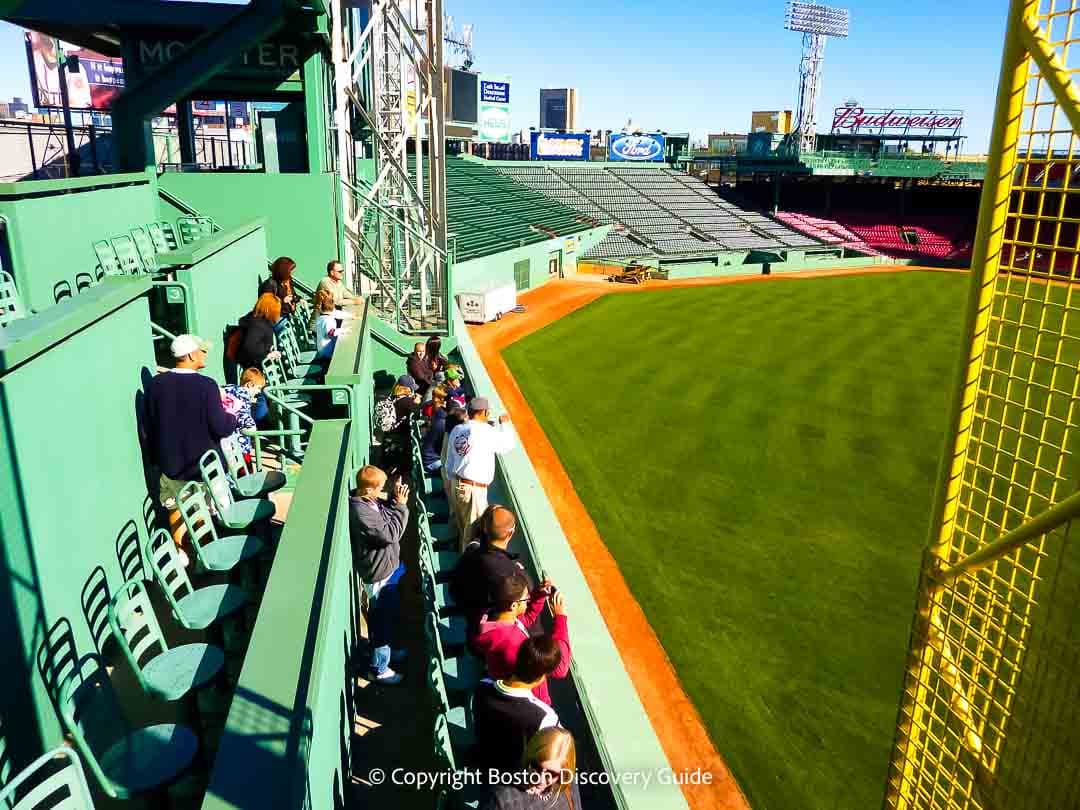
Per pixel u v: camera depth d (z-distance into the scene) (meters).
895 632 9.58
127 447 5.38
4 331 3.96
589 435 16.94
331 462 6.32
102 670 4.45
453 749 4.98
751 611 10.02
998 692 3.97
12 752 3.44
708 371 22.56
